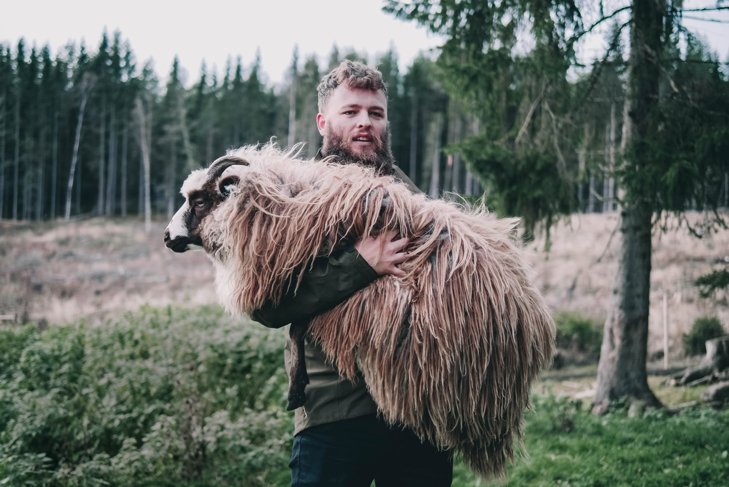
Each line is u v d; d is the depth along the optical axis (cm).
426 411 206
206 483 545
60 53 6256
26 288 2289
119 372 664
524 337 210
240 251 213
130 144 5891
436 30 802
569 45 751
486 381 205
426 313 199
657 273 1568
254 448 554
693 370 1032
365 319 203
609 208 2795
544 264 1889
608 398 876
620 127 853
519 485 547
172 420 560
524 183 830
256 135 5578
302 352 215
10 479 480
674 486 529
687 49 769
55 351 723
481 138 877
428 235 213
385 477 224
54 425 563
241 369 719
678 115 746
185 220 232
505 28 778
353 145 242
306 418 219
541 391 1035
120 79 6112
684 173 709
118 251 3397
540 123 855
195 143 5553
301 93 5169
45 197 5544
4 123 5069
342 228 208
